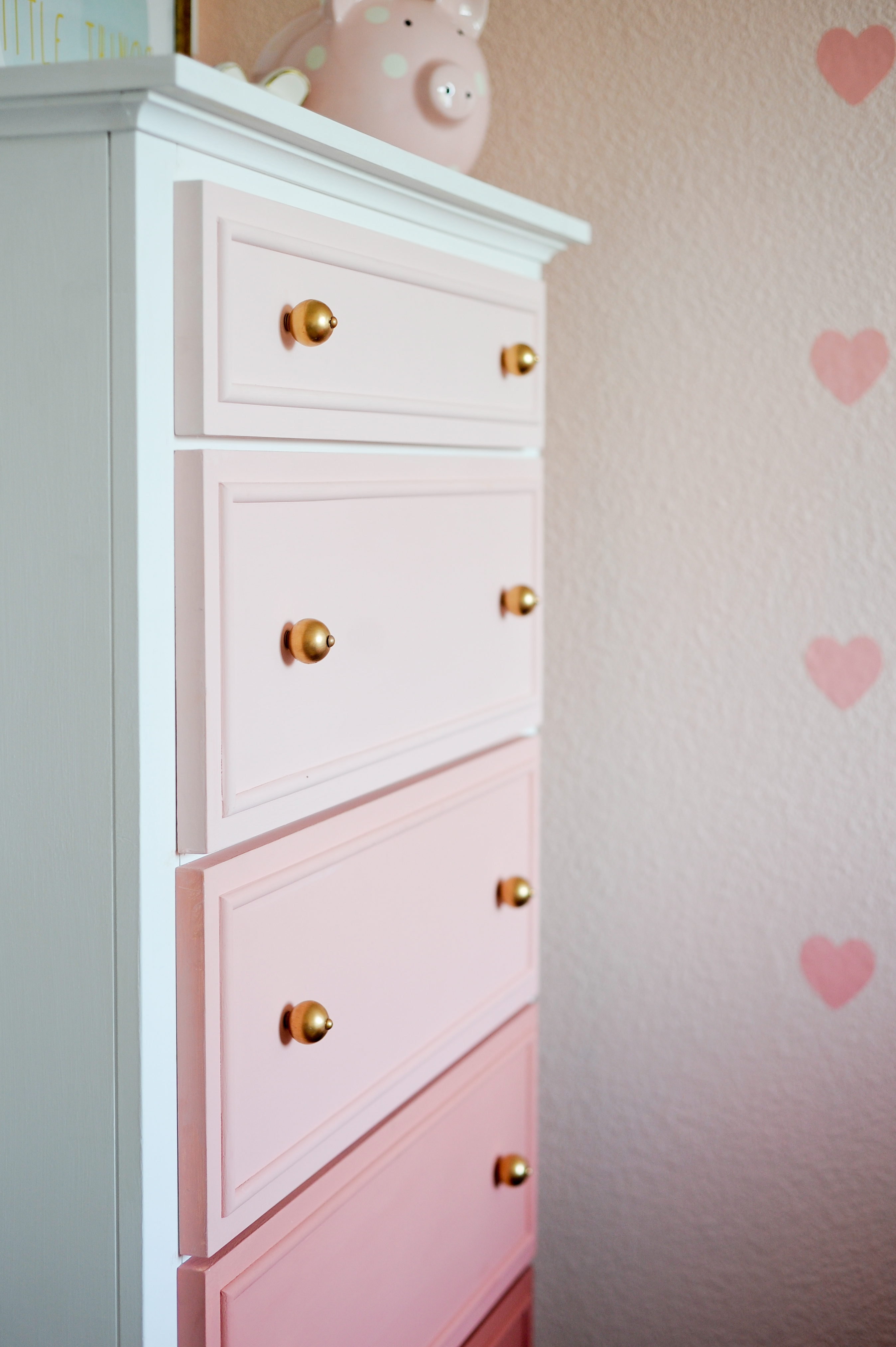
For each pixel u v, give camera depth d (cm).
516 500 107
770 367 122
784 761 127
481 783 105
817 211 118
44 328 67
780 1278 133
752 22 118
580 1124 141
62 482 68
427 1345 100
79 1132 72
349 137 75
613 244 127
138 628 67
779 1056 131
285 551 76
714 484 126
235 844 74
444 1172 101
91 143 65
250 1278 77
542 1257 144
